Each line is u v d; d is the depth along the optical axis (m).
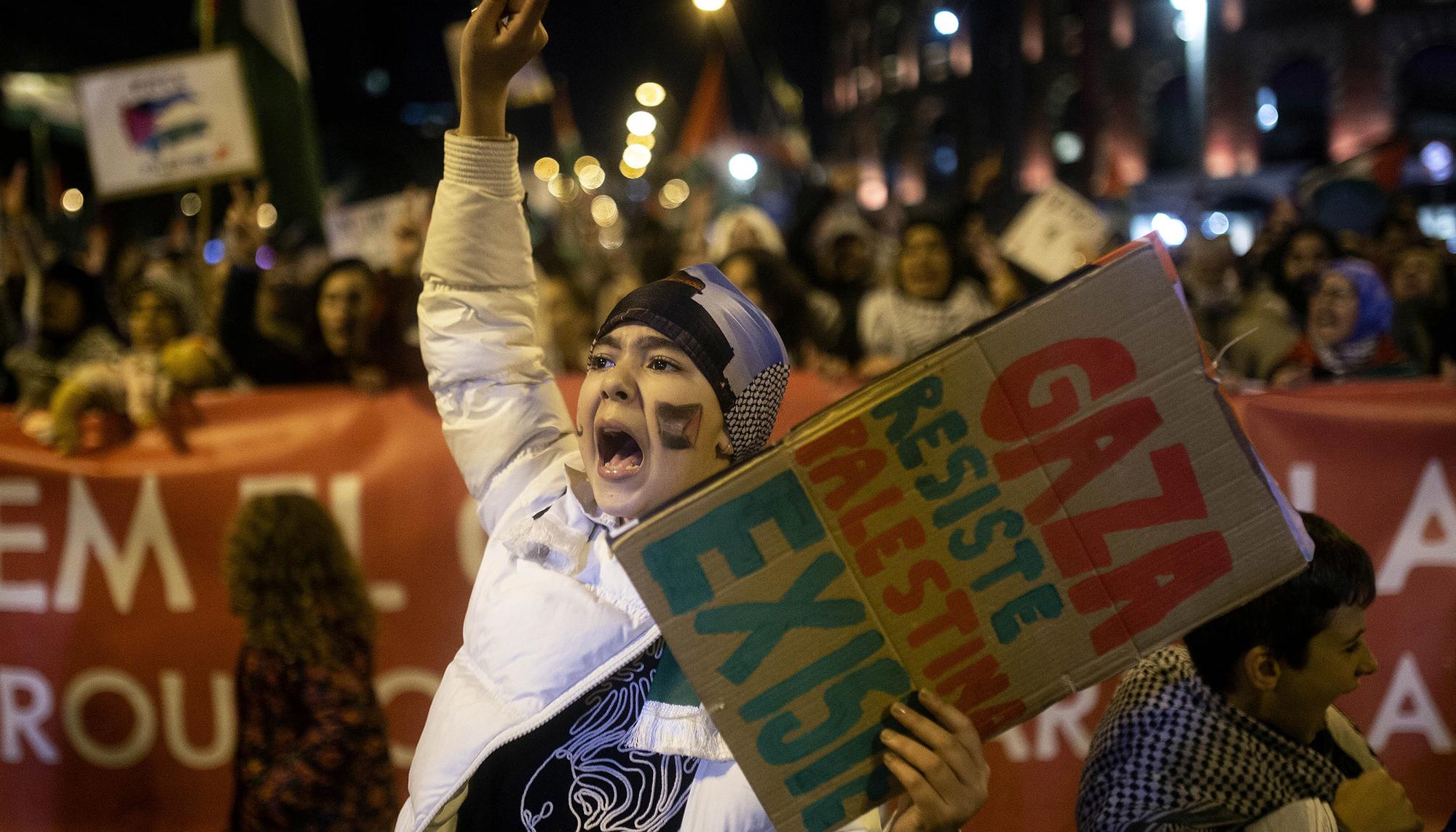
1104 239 5.59
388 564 3.74
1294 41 28.81
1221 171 29.73
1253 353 4.95
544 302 5.95
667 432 1.57
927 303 5.22
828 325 5.30
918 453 1.38
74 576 3.77
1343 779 1.78
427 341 1.85
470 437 1.83
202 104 5.47
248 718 2.80
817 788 1.41
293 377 4.89
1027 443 1.38
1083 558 1.39
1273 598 1.72
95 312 5.09
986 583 1.40
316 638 2.78
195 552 3.76
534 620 1.61
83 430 3.78
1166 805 1.70
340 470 3.75
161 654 3.74
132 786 3.74
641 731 1.54
